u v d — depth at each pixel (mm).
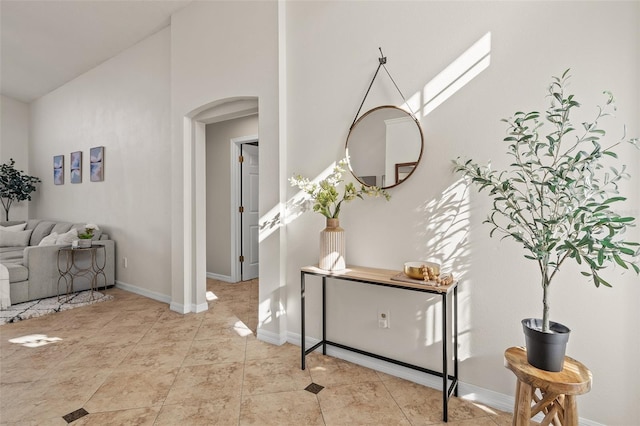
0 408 1860
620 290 1574
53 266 3936
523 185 1781
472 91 1920
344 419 1778
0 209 6176
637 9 1515
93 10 3629
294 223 2684
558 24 1688
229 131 4848
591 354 1639
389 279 1927
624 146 1543
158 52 3896
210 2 3197
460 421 1755
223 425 1730
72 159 5277
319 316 2562
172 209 3551
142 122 4098
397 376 2205
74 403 1909
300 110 2633
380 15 2242
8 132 6227
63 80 5371
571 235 1344
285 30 2719
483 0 1888
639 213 1513
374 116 2254
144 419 1772
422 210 2100
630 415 1564
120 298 4008
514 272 1816
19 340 2775
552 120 1431
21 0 3539
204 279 3582
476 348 1932
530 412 1402
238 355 2512
